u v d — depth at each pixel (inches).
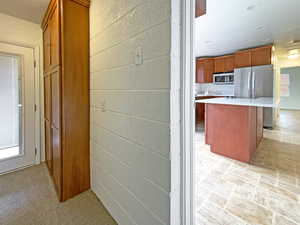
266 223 54.4
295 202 64.6
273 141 143.8
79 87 70.4
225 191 72.4
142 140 43.1
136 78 44.3
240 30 131.9
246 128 100.6
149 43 39.2
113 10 53.9
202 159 107.4
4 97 94.3
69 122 68.2
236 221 55.4
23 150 98.4
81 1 68.2
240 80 184.2
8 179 84.7
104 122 62.7
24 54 96.1
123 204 52.7
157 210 39.1
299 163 100.7
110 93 57.8
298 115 287.3
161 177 37.6
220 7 95.3
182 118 36.4
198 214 58.7
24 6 78.3
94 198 69.6
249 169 93.0
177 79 35.5
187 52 35.9
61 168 67.0
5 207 63.4
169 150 35.4
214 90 231.6
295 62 284.7
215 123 116.5
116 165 55.9
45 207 63.8
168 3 33.9
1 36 86.4
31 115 101.1
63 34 63.9
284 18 110.1
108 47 57.7
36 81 102.5
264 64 169.9
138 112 44.2
